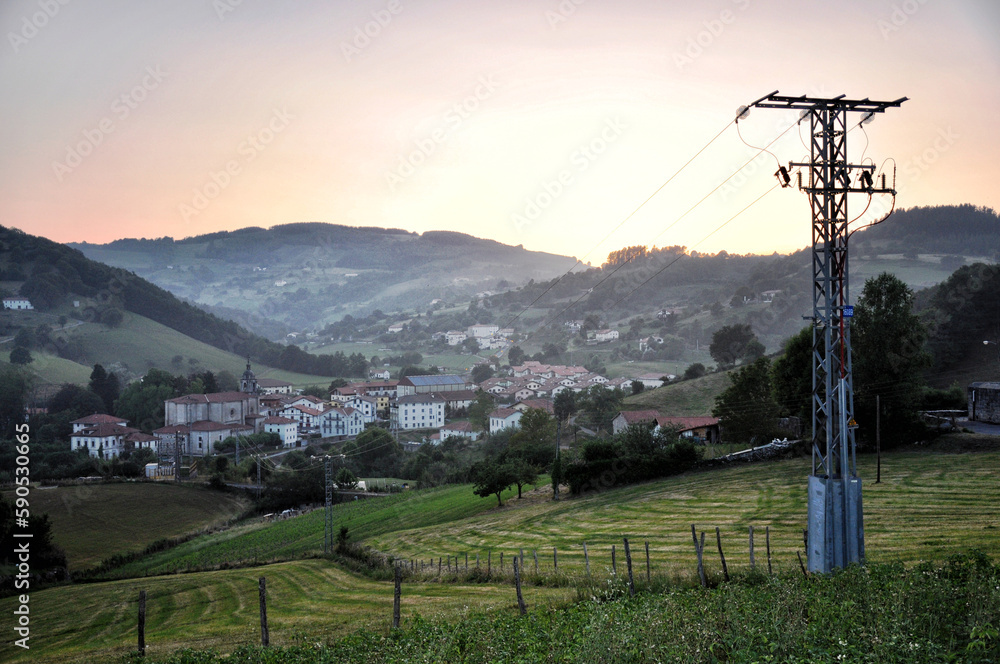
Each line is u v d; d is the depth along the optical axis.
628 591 23.39
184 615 41.31
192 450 163.50
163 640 32.31
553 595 26.89
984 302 106.25
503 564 40.12
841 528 22.86
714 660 13.59
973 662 11.73
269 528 86.12
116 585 56.47
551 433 122.19
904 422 56.78
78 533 80.75
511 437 124.06
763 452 61.78
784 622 14.26
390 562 49.41
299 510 100.00
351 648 19.80
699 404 117.50
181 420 182.88
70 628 40.94
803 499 45.28
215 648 27.83
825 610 14.70
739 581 22.98
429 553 50.91
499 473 69.56
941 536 31.08
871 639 12.56
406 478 128.88
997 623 12.67
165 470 127.56
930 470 47.06
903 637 12.23
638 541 40.41
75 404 176.38
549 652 15.96
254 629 31.86
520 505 67.00
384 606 33.47
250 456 142.00
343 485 110.56
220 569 62.44
